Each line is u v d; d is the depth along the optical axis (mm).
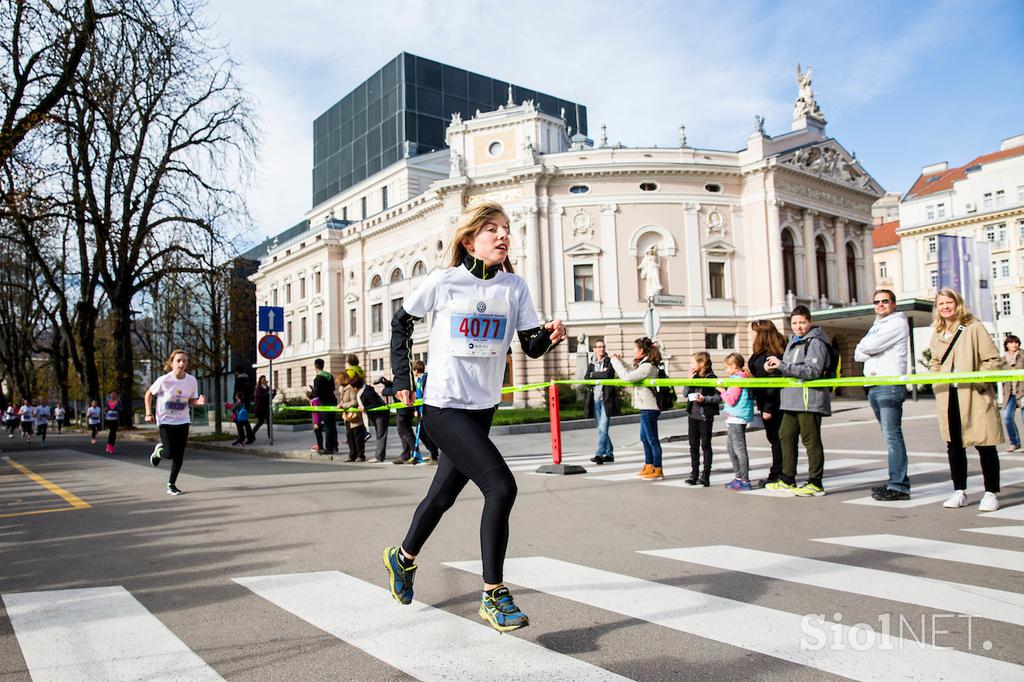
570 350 36844
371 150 57406
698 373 8586
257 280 65562
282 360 58812
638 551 5035
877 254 72188
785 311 37312
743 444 8047
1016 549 4801
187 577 4625
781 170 38656
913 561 4535
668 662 3002
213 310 23891
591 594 3990
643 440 9391
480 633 3414
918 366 59219
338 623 3625
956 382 6312
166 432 8750
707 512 6598
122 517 7117
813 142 41562
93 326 29188
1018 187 61500
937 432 14758
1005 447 12117
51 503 8328
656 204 37625
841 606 3670
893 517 6074
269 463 13625
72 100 18594
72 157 20547
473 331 3506
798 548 4992
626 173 37375
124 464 13977
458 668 2998
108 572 4816
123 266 24953
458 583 4312
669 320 36938
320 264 53469
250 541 5734
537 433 19172
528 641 3289
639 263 37438
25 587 4480
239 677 2979
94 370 29109
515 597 3971
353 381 13766
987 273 31125
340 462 13773
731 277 38375
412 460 12766
